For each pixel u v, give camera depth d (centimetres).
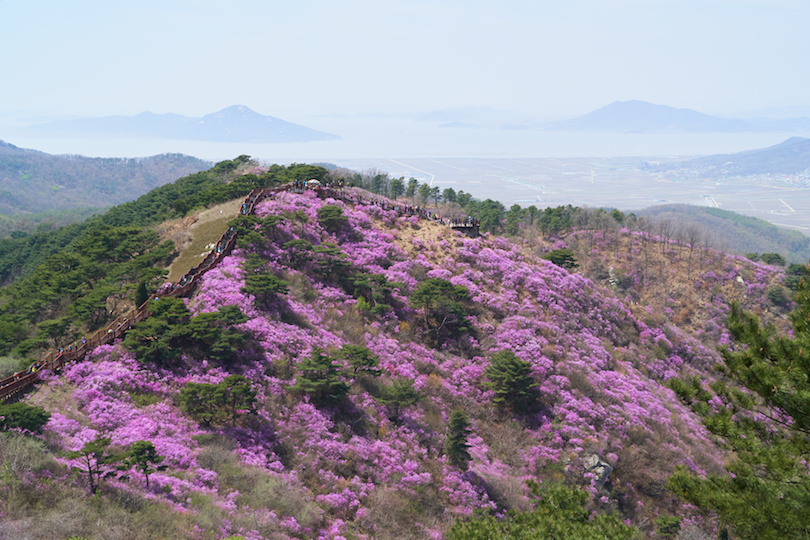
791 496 1802
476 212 16612
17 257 14738
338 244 8262
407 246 8825
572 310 8388
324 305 6862
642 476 5684
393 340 6675
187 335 5162
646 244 14950
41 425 3691
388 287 7356
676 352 8981
